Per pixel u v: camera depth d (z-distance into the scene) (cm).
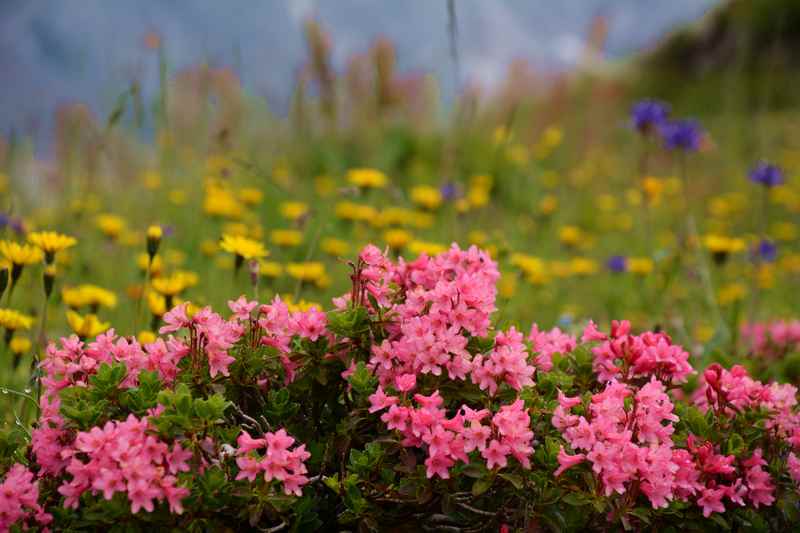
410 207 579
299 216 379
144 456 172
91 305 322
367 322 203
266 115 546
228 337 196
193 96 488
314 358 202
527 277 417
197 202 510
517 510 197
